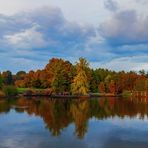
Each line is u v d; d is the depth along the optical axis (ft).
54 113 191.62
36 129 129.59
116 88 536.42
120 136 115.44
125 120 160.04
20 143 101.19
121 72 602.03
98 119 163.73
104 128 133.80
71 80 437.99
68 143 101.91
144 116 178.29
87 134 118.62
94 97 428.97
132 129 131.75
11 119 161.17
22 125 140.67
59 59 499.10
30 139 107.86
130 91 546.67
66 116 176.04
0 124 143.43
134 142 105.19
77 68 417.69
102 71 595.47
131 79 564.30
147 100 354.74
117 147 97.55
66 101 313.94
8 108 221.05
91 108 230.48
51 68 494.18
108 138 111.34
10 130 126.93
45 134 117.80
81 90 412.57
